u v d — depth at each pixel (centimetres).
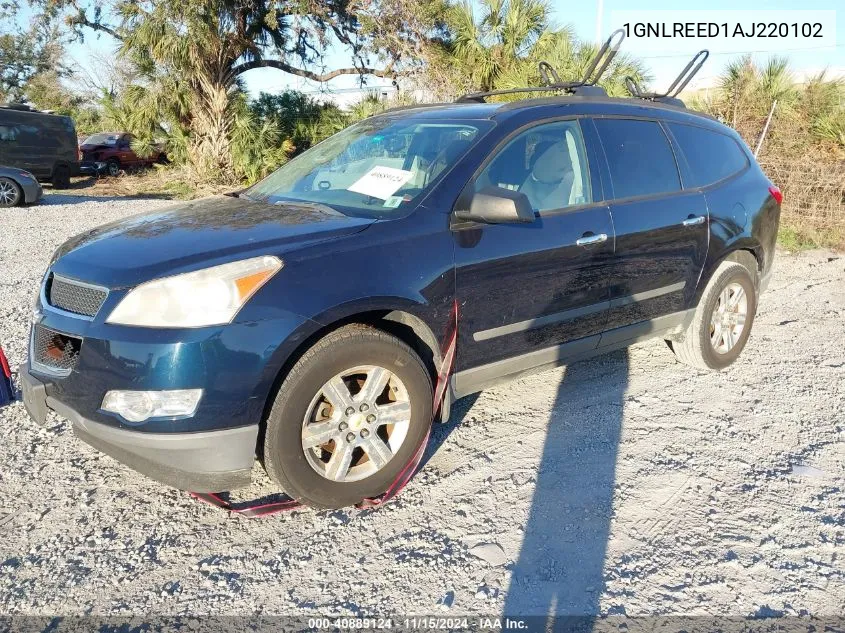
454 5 1664
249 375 282
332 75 2166
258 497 337
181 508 326
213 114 2022
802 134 1223
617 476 358
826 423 421
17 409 417
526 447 387
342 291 302
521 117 392
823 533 312
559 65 1387
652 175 446
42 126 1903
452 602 268
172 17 1823
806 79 1345
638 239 420
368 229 324
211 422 280
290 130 2108
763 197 518
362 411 316
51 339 307
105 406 283
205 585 275
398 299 318
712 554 297
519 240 364
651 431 407
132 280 288
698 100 1376
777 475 360
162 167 2241
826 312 663
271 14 1895
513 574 283
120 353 277
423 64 1747
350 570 285
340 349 301
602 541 305
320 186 399
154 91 1992
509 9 1498
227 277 284
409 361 323
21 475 348
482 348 362
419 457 339
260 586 275
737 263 497
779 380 488
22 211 1354
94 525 312
